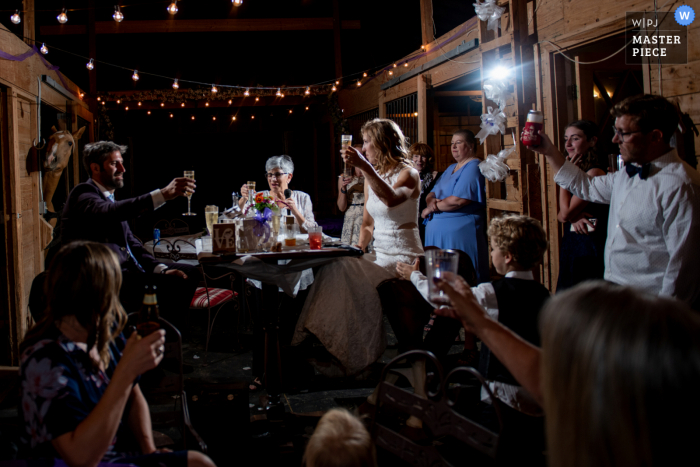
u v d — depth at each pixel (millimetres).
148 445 1596
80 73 8297
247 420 2482
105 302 1388
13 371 3465
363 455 1214
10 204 3975
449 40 5402
